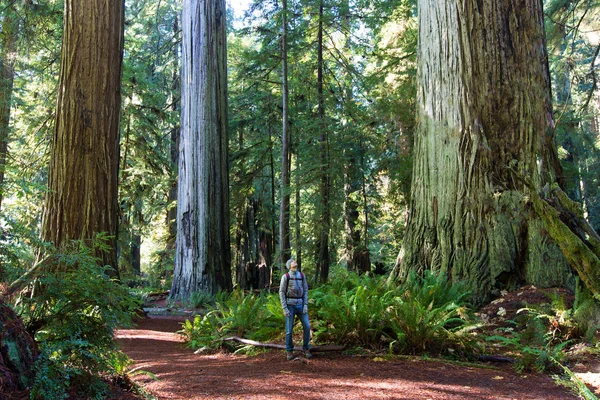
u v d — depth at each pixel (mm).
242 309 8117
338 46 24750
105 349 3691
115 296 3832
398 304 6527
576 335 6512
